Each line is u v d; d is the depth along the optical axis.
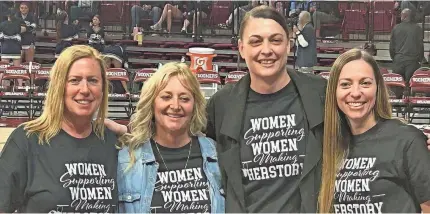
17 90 9.92
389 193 2.67
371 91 2.74
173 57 14.77
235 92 2.95
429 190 2.65
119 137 2.88
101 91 2.74
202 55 10.05
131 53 14.74
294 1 14.34
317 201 2.78
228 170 2.79
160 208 2.70
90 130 2.77
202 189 2.76
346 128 2.85
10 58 11.73
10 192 2.57
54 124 2.67
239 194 2.75
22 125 2.71
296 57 11.80
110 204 2.67
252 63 2.81
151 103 2.78
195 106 2.84
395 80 9.41
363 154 2.74
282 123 2.83
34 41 13.10
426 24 14.55
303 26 11.53
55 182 2.58
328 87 2.82
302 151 2.79
